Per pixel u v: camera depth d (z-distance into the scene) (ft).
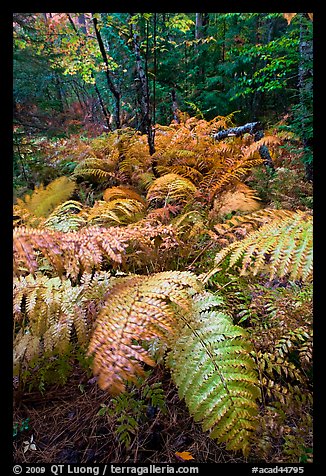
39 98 17.08
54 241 3.79
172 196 7.22
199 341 3.49
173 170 9.27
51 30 15.53
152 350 3.82
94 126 21.95
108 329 3.15
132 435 3.95
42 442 3.95
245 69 24.43
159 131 13.65
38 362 4.42
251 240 4.04
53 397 4.53
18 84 14.99
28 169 11.80
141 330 3.13
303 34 11.48
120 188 7.91
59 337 3.78
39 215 6.13
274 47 17.25
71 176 10.39
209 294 4.17
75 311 3.85
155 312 3.30
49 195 6.47
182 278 3.94
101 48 13.53
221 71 25.46
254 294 4.98
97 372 2.84
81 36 15.93
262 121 25.02
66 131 16.97
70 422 4.20
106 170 11.27
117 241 4.04
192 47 25.82
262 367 3.87
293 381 4.27
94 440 3.96
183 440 3.86
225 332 3.53
